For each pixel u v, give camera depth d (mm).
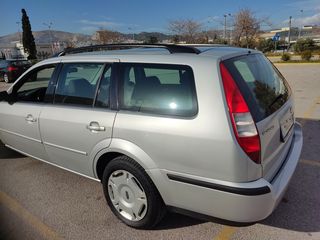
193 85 2379
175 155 2406
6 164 4598
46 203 3477
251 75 2635
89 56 3199
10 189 3824
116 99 2826
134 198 2807
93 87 3062
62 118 3234
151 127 2510
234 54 2635
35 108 3635
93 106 3016
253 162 2211
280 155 2713
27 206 3434
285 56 24891
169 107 2484
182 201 2504
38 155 3887
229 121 2211
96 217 3166
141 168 2660
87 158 3094
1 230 3025
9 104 4094
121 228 2961
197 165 2324
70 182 3949
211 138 2238
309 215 3014
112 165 2850
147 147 2549
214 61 2381
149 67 2654
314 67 19078
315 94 9250
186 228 2900
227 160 2201
